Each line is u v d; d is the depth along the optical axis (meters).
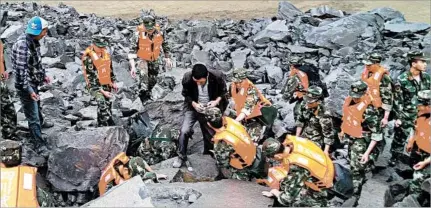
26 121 10.30
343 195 6.88
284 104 11.52
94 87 10.12
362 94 7.89
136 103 11.45
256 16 21.98
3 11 16.44
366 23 15.58
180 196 7.18
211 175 8.31
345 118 8.02
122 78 13.24
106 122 10.19
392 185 8.36
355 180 7.84
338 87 11.05
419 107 7.54
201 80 8.40
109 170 7.85
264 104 9.06
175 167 8.52
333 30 15.20
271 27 16.20
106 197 6.10
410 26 16.22
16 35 14.98
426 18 20.75
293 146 6.93
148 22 11.35
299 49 15.00
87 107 11.66
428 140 7.48
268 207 6.93
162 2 24.52
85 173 8.84
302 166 6.72
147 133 10.20
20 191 6.08
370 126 7.88
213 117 7.71
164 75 13.02
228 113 10.24
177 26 17.72
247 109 8.88
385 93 8.27
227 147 7.69
